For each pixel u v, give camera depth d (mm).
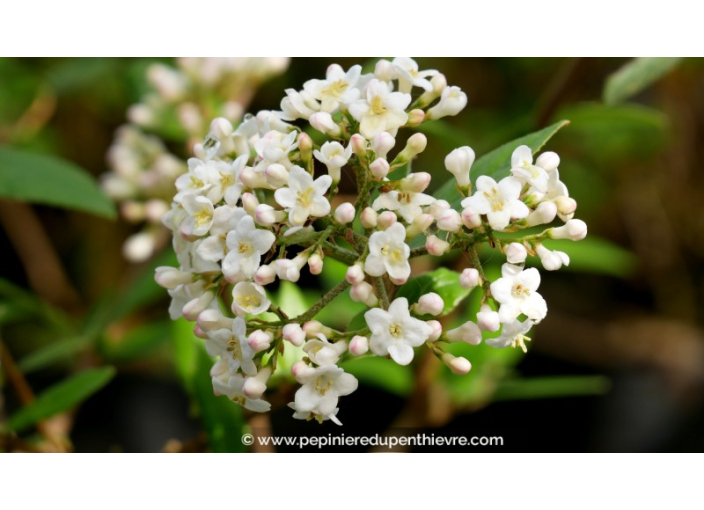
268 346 177
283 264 176
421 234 191
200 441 227
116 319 280
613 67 330
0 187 240
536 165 183
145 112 303
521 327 175
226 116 276
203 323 177
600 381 276
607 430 384
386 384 269
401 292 197
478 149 269
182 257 187
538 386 274
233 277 174
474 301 260
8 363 243
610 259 300
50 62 392
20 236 387
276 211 178
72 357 363
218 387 182
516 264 182
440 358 182
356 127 187
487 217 178
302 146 183
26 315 299
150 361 394
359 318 189
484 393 268
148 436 369
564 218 182
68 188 245
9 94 385
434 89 193
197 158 192
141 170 312
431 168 396
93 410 377
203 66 284
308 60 401
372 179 180
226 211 178
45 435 240
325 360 175
